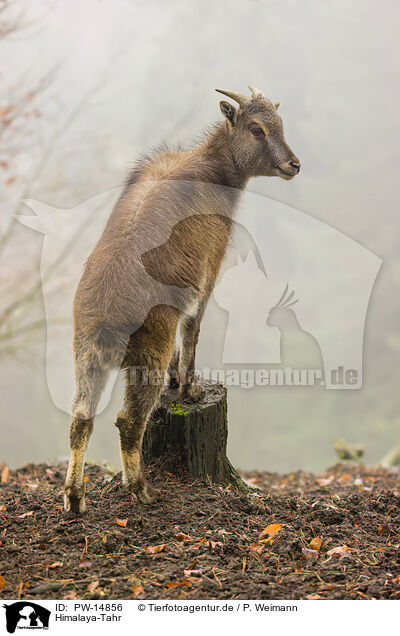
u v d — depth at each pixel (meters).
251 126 9.08
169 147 9.53
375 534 7.72
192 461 8.74
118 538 7.04
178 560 6.70
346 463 16.03
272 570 6.53
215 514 7.81
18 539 7.16
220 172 8.93
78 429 7.44
